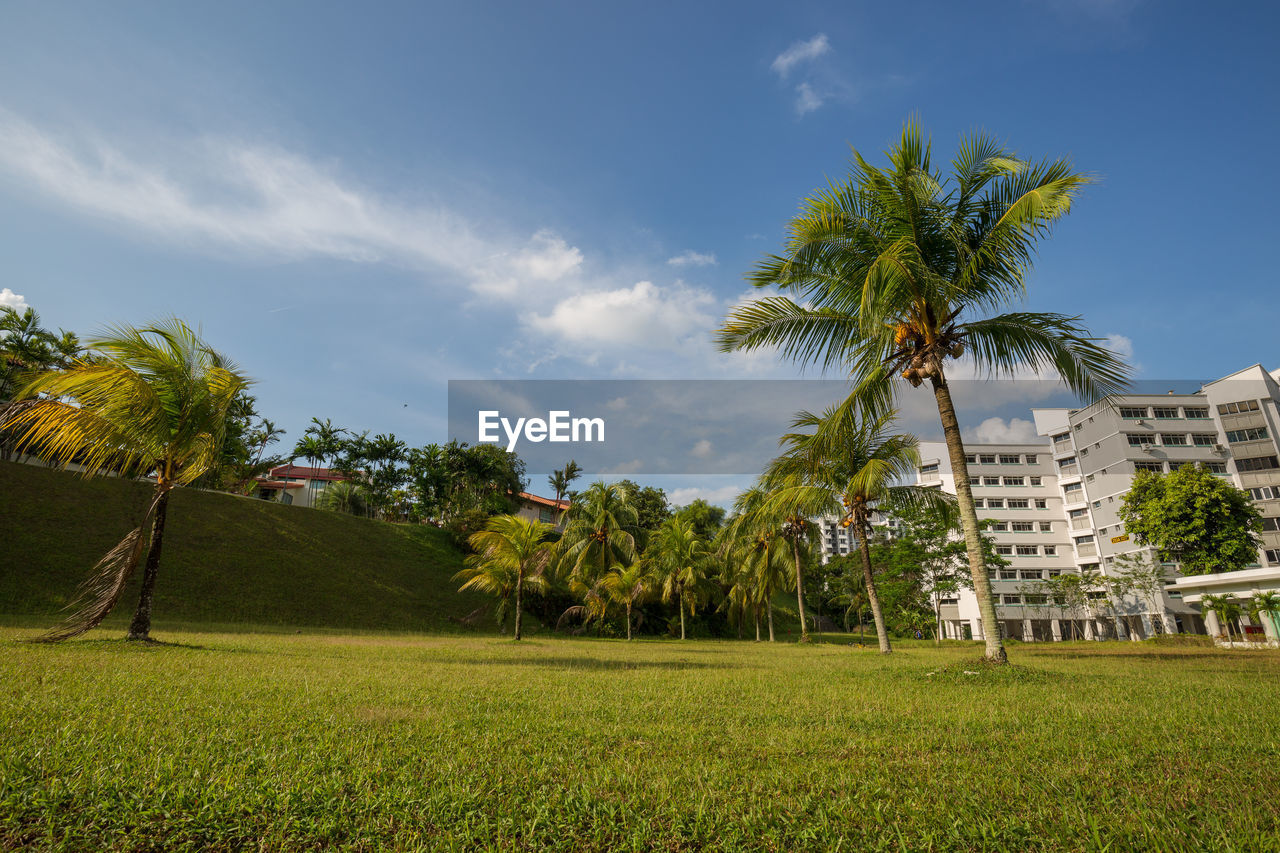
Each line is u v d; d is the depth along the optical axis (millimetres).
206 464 13711
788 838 2602
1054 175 11062
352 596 35688
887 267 10211
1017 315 11461
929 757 4020
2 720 4086
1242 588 28562
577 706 5891
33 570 25656
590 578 39312
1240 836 2594
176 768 3201
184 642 13023
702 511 64562
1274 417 49562
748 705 6238
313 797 2834
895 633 47625
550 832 2584
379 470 62781
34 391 11273
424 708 5430
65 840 2363
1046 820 2832
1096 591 51188
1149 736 4707
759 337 12562
